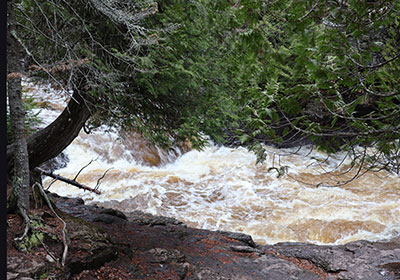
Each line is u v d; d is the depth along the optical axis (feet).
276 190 39.91
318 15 6.40
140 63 13.19
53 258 10.30
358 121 8.06
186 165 48.16
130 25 11.37
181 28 13.79
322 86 7.41
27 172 11.30
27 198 11.37
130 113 16.17
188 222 32.42
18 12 12.45
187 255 15.70
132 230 17.69
